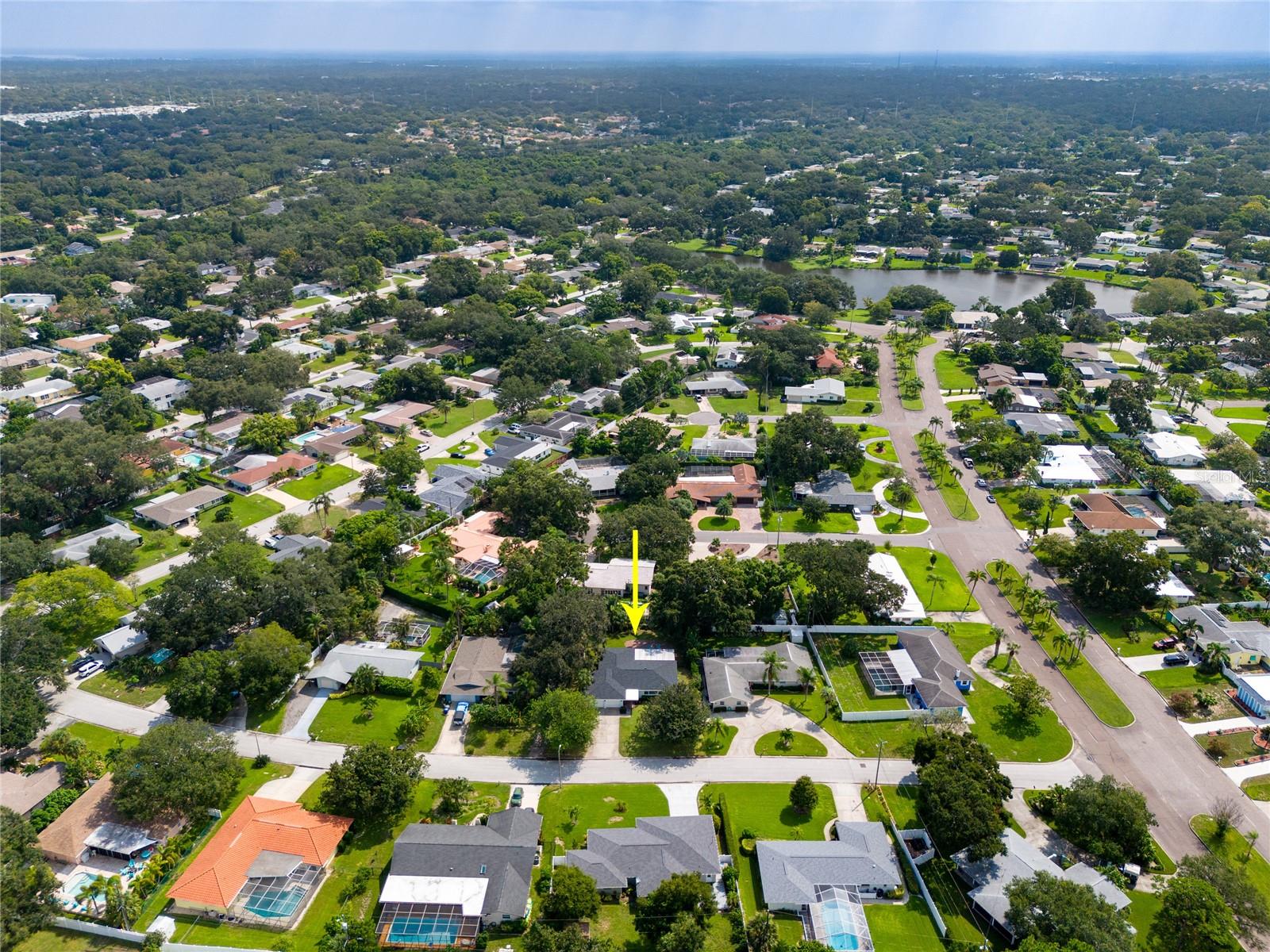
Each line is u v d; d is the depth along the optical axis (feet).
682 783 386.32
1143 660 470.80
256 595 465.88
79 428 645.92
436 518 605.31
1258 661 460.14
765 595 492.95
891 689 442.09
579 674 428.56
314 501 618.85
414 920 312.09
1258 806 373.20
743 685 436.35
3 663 410.11
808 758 401.29
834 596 485.97
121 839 344.49
